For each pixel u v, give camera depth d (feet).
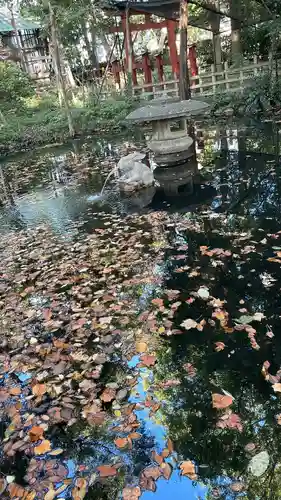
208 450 5.58
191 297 9.22
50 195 20.22
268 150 22.22
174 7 39.88
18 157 34.96
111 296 9.71
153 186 18.69
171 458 5.55
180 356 7.43
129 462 5.55
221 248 11.34
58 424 6.29
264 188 16.02
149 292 9.69
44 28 49.55
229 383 6.67
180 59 31.01
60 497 5.16
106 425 6.17
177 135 23.36
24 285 10.91
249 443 5.60
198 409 6.26
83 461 5.64
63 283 10.66
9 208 18.94
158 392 6.68
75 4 43.83
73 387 7.01
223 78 42.91
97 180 21.76
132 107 43.45
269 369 6.81
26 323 9.12
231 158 21.67
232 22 42.52
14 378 7.46
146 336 8.11
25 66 64.75
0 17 66.18
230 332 7.86
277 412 6.01
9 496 5.25
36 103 54.08
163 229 13.35
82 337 8.32
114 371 7.28
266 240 11.39
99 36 63.05
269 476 5.14
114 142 34.22
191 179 18.93
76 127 41.91
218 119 34.81
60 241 13.76
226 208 14.48
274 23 33.24
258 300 8.75
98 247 12.70
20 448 5.93
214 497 4.98
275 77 34.50
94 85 54.65
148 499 5.04
